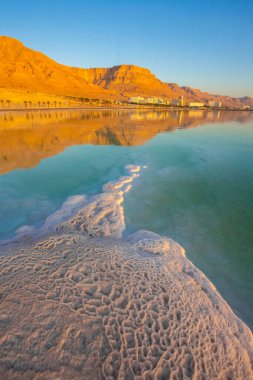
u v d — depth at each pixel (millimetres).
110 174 10375
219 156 14203
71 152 14031
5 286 3109
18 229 5824
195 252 5262
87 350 2572
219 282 4441
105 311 3023
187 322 3152
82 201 7469
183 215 6961
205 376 2664
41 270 3502
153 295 3434
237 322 3484
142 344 2758
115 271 3740
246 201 8062
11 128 21500
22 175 9961
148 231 5828
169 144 17281
